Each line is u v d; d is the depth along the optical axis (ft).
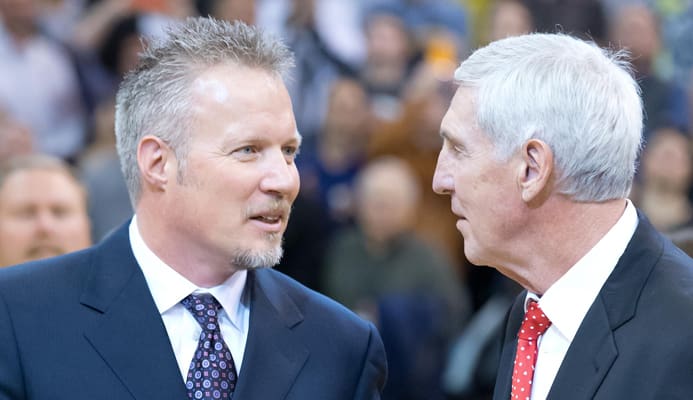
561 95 23.99
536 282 25.13
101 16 66.13
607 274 24.35
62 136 64.28
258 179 23.91
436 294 56.70
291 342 25.45
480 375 49.49
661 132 65.16
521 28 72.95
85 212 35.83
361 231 58.13
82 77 65.21
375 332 26.66
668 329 22.91
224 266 24.56
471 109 24.82
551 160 24.00
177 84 24.17
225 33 24.62
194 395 24.18
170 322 24.77
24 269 24.95
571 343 24.09
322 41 71.67
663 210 63.57
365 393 25.85
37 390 23.56
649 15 75.25
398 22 72.08
